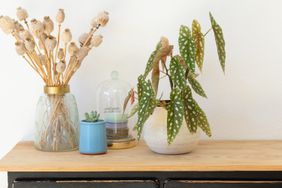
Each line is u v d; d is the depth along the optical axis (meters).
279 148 1.52
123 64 1.68
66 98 1.49
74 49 1.46
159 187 1.32
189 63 1.30
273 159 1.35
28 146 1.56
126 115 1.55
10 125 1.68
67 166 1.27
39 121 1.49
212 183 1.32
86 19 1.66
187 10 1.67
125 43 1.68
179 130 1.37
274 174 1.32
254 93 1.70
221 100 1.69
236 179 1.32
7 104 1.67
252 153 1.44
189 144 1.40
